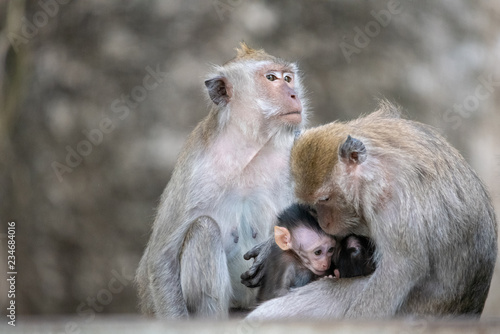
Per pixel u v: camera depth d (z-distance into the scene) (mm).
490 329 8375
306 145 10867
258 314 11000
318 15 21312
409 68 21250
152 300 12727
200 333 8523
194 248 11969
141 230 20672
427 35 21578
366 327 8320
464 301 10766
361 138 10656
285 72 12969
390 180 10344
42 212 21125
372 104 20875
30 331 8852
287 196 12492
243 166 12477
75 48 21578
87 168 21031
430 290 10438
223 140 12578
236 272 12562
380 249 10461
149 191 20750
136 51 21219
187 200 12398
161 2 21453
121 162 20812
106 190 20891
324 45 21125
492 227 11148
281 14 21266
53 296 20922
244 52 13422
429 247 10281
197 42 21125
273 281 11773
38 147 21328
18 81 21781
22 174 21328
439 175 10477
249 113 12492
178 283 12266
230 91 12648
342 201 10648
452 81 21484
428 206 10273
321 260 11469
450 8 22000
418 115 20953
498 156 15922
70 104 21328
